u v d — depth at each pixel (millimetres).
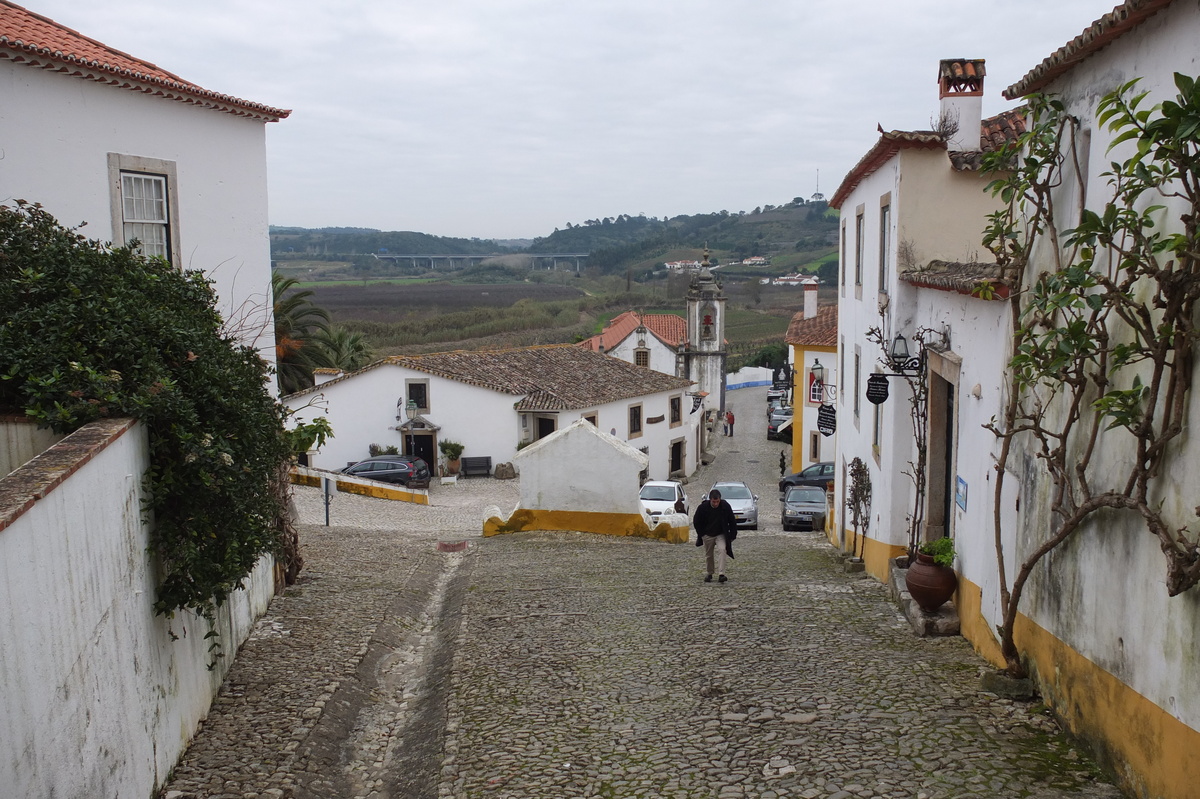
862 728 6762
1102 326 5852
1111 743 5633
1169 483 5035
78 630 4684
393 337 84375
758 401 75062
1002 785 5605
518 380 40812
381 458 35906
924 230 12367
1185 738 4770
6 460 6184
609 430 41000
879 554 13578
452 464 39031
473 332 91250
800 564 16000
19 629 3936
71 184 10438
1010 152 7234
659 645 9711
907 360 11844
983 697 7215
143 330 6867
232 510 6812
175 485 6527
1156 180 5000
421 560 16156
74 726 4527
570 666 9070
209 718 7469
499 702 8062
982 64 12664
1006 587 7605
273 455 8141
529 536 19500
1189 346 4879
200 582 6375
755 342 100625
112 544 5414
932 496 11570
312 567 14352
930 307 11500
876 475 14039
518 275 183875
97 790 4801
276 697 8055
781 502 34719
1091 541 6000
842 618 10453
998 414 8164
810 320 39531
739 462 49250
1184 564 4719
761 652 9164
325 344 49312
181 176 11742
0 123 9781
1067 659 6379
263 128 13000
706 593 12523
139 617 5859
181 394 6688
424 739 7605
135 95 11078
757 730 6945
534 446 20172
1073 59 6637
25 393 6254
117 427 5746
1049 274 6262
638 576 14258
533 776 6441
